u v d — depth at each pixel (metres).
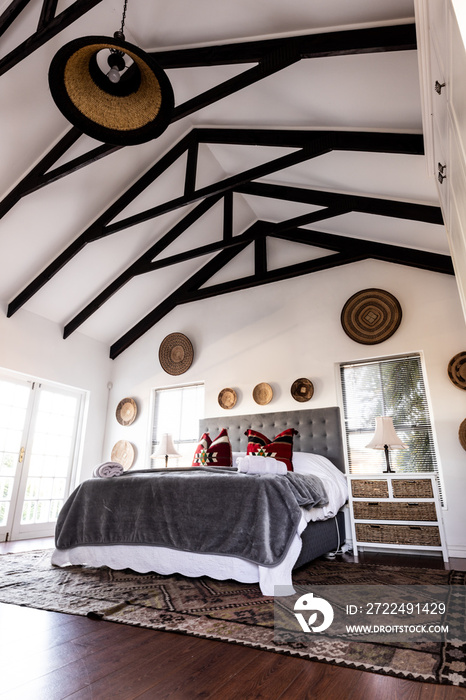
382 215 4.00
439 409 4.09
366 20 2.52
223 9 2.77
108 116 2.06
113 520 2.92
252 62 2.96
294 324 5.21
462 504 3.77
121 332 6.38
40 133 3.77
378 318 4.63
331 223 4.78
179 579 2.55
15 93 3.40
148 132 2.16
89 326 5.95
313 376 4.90
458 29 1.17
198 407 5.72
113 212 4.71
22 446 5.07
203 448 4.34
